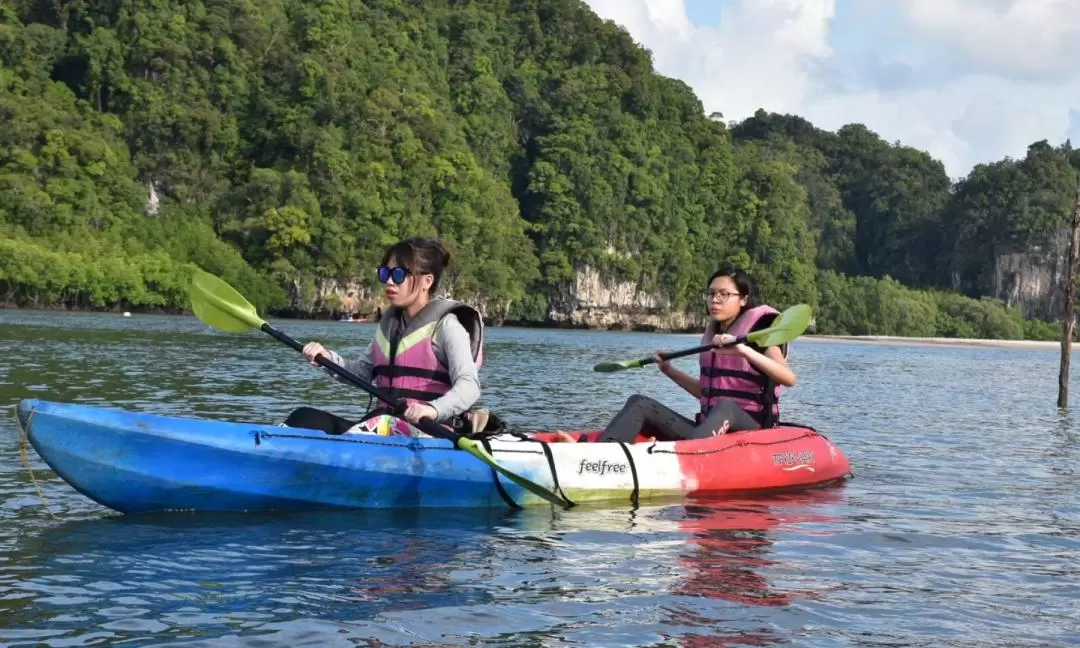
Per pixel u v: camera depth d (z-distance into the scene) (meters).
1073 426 13.38
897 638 3.56
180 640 3.31
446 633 3.46
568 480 5.79
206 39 90.56
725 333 6.91
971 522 5.73
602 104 107.69
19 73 85.00
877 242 139.62
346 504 5.34
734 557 4.68
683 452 6.31
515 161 103.94
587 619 3.66
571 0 116.31
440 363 5.39
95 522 4.92
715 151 113.75
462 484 5.52
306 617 3.57
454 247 86.00
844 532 5.33
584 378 20.09
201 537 4.67
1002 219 122.94
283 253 78.69
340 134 86.94
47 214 72.44
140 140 84.19
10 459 6.57
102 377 14.06
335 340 36.03
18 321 39.12
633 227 99.06
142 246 74.06
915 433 11.34
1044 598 4.12
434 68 102.50
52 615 3.52
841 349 64.88
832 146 153.12
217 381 14.48
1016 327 112.38
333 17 96.25
